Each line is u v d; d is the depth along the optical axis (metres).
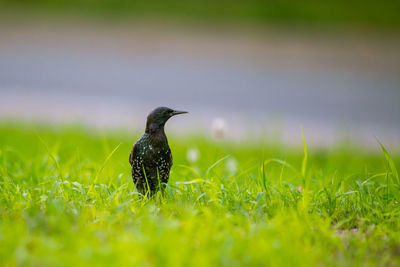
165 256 4.85
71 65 24.06
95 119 17.16
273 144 14.09
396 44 28.95
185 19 31.25
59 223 5.62
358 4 33.78
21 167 9.15
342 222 6.07
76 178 7.86
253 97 21.45
